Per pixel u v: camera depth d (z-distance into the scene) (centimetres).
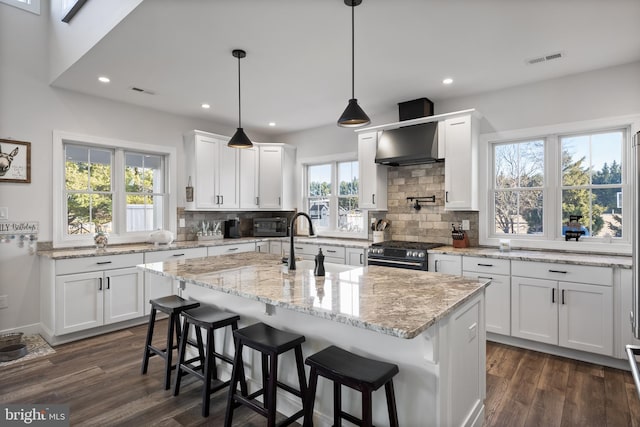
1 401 237
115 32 261
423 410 165
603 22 247
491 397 243
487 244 392
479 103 396
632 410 227
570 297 300
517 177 384
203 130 509
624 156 327
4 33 346
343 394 195
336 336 195
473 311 202
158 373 277
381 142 429
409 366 169
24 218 357
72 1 319
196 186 473
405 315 150
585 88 336
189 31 259
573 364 294
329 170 549
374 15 237
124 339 350
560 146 359
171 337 253
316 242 474
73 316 341
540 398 242
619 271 280
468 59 306
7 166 346
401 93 395
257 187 549
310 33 261
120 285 373
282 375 224
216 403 235
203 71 332
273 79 352
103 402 236
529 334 320
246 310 245
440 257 369
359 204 460
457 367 180
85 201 408
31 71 361
